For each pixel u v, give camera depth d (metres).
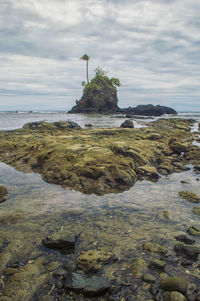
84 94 99.25
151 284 3.75
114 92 101.50
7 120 46.09
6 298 3.42
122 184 8.75
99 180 8.62
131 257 4.45
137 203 7.13
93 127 30.34
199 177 10.10
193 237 5.13
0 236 5.18
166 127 27.23
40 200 7.32
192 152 14.67
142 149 13.09
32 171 10.88
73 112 94.56
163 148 14.62
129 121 27.73
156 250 4.62
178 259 4.39
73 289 3.58
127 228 5.58
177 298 3.37
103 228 5.57
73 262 4.33
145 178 9.85
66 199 7.44
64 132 21.06
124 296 3.52
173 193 8.05
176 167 11.77
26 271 3.98
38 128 25.61
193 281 3.80
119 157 10.82
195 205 6.98
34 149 12.77
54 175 9.49
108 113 85.19
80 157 10.13
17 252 4.57
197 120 51.50
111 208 6.75
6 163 12.05
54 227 5.62
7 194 7.82
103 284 3.64
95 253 4.43
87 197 7.65
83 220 5.99
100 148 11.18
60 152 11.12
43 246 4.83
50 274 3.98
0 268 4.12
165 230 5.47
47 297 3.49
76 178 8.88
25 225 5.70
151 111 77.81
